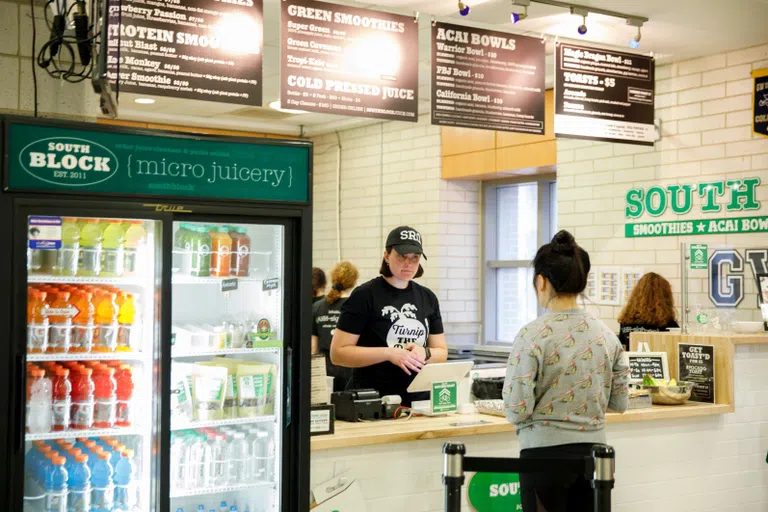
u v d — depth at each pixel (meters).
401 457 4.29
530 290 9.05
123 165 3.25
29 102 4.02
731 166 6.65
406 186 9.60
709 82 6.82
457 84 5.66
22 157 3.09
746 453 5.44
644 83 6.33
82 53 3.65
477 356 8.46
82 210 3.18
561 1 5.59
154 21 4.71
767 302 5.85
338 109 5.27
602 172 7.55
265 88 8.45
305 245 3.62
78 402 3.35
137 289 3.56
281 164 3.56
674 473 5.14
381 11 5.38
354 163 10.29
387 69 5.41
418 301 4.94
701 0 5.53
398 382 4.77
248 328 3.65
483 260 9.43
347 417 4.48
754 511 5.47
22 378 3.05
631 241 7.32
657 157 7.15
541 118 5.94
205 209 3.40
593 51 6.13
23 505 3.15
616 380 3.80
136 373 3.48
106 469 3.42
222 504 3.94
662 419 5.09
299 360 3.62
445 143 9.13
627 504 4.96
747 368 5.48
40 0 4.04
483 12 5.85
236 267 3.69
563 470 2.92
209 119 9.98
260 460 3.74
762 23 6.00
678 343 5.58
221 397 3.62
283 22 5.11
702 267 6.73
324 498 4.07
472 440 4.50
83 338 3.33
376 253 9.95
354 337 4.78
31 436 3.19
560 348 3.62
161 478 3.27
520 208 9.18
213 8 4.86
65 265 3.29
